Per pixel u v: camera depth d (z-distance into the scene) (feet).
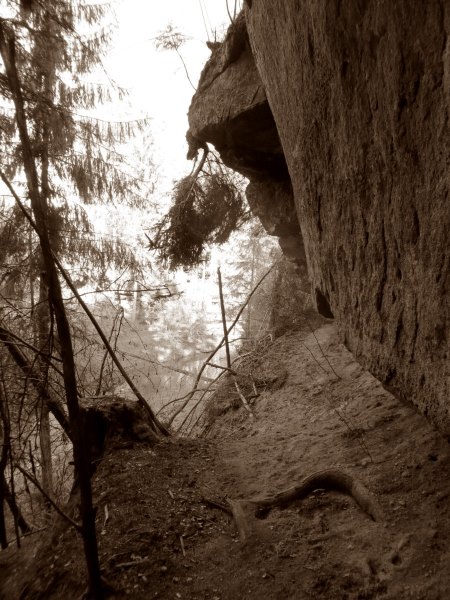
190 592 7.97
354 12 6.98
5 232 20.20
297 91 11.02
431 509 8.48
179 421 31.24
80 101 29.17
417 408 8.18
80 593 8.14
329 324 25.70
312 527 9.14
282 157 21.06
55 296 7.12
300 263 26.50
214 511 10.44
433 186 6.09
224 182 24.66
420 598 6.76
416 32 5.63
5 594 9.19
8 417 9.66
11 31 7.14
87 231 27.73
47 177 23.72
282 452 13.47
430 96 5.71
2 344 11.81
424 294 6.95
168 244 23.86
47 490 18.33
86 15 29.17
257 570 8.21
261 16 12.84
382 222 8.04
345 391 17.01
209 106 20.16
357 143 8.29
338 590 7.38
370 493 9.36
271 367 22.75
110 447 12.71
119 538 9.30
